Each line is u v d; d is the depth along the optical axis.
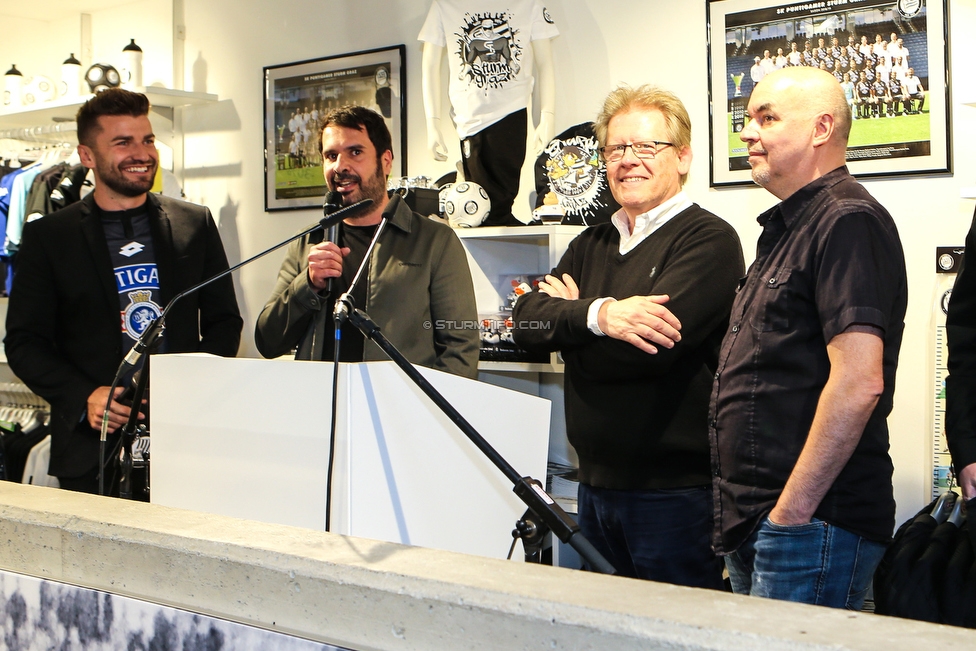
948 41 2.50
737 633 0.81
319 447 1.40
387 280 2.39
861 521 1.69
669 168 2.15
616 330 1.97
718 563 2.14
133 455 1.90
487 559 1.05
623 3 3.03
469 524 1.55
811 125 1.79
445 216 3.06
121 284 2.63
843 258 1.65
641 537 2.07
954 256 2.42
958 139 2.52
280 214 3.83
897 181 2.61
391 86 3.49
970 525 1.82
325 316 2.30
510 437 1.63
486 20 3.03
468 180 3.11
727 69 2.83
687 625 0.83
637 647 0.84
